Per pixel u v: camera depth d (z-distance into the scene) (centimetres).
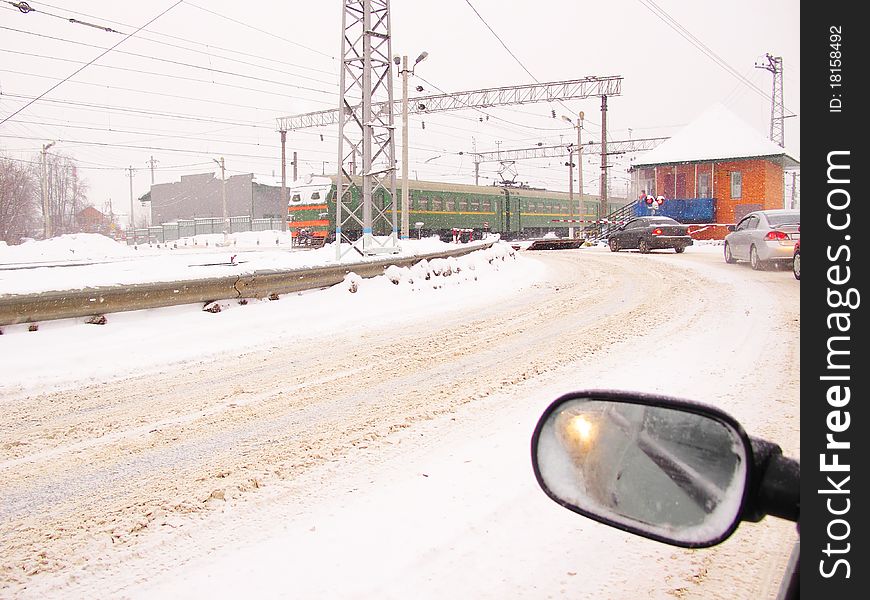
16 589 285
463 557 305
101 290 884
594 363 710
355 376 684
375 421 524
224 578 291
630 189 4206
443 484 392
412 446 462
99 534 336
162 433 504
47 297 827
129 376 691
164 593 280
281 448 465
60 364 720
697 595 271
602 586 280
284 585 284
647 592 274
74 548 321
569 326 959
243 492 387
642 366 686
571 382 631
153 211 8731
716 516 124
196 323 949
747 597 268
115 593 281
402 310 1142
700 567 294
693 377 631
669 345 792
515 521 341
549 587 279
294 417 541
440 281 1470
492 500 366
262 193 7812
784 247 1579
